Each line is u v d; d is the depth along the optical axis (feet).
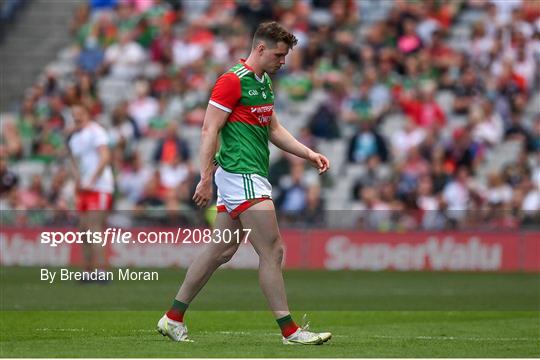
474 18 308.40
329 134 280.10
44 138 294.05
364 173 269.23
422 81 288.51
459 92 284.00
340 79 291.99
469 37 301.43
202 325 131.13
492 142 272.10
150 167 277.64
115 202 273.75
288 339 98.48
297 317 146.10
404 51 295.07
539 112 284.82
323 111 280.51
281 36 97.45
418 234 248.32
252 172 98.12
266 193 98.68
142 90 295.69
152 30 315.78
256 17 310.04
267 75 99.40
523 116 283.38
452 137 270.26
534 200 249.96
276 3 311.47
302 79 294.25
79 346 96.07
